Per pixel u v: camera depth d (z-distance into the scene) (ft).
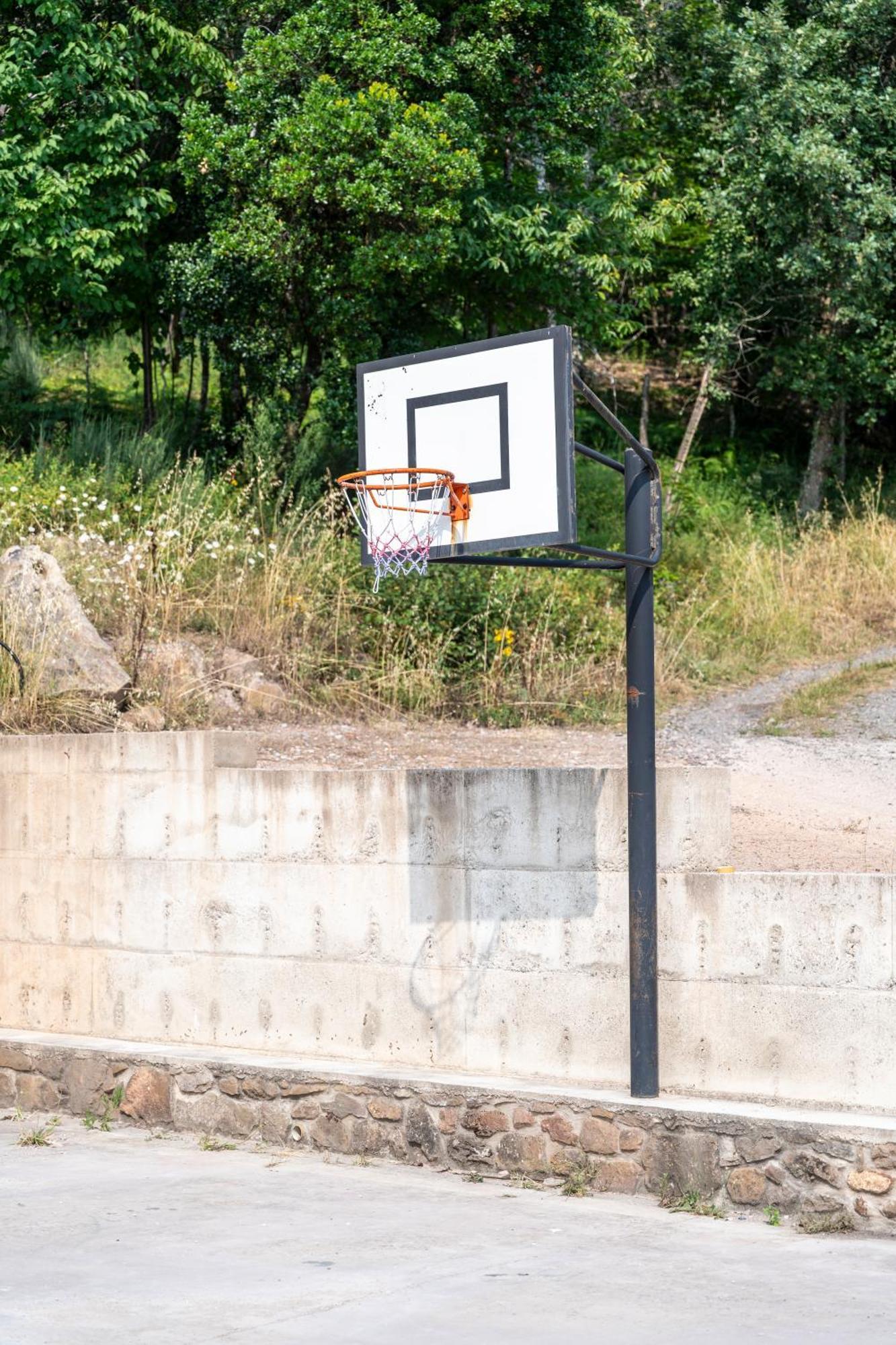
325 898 23.77
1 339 60.18
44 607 35.37
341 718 39.65
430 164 46.50
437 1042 22.54
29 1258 16.98
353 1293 15.49
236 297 52.06
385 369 21.43
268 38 49.06
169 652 38.22
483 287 55.72
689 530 59.26
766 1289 15.46
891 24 64.75
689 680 45.57
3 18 51.39
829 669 46.98
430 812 22.74
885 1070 18.45
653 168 65.51
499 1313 14.71
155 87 53.72
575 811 21.35
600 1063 20.97
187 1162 21.99
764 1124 18.42
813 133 60.44
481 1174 20.84
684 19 67.67
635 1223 18.33
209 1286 15.81
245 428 53.72
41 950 27.35
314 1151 22.47
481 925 22.17
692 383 76.59
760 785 34.09
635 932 20.12
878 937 18.60
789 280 63.36
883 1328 14.03
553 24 52.34
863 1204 17.66
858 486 67.92
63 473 47.34
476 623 43.65
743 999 19.63
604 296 58.59
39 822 27.45
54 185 48.98
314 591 42.93
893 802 32.19
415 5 51.26
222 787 24.99
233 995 24.76
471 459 20.39
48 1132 24.18
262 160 48.85
